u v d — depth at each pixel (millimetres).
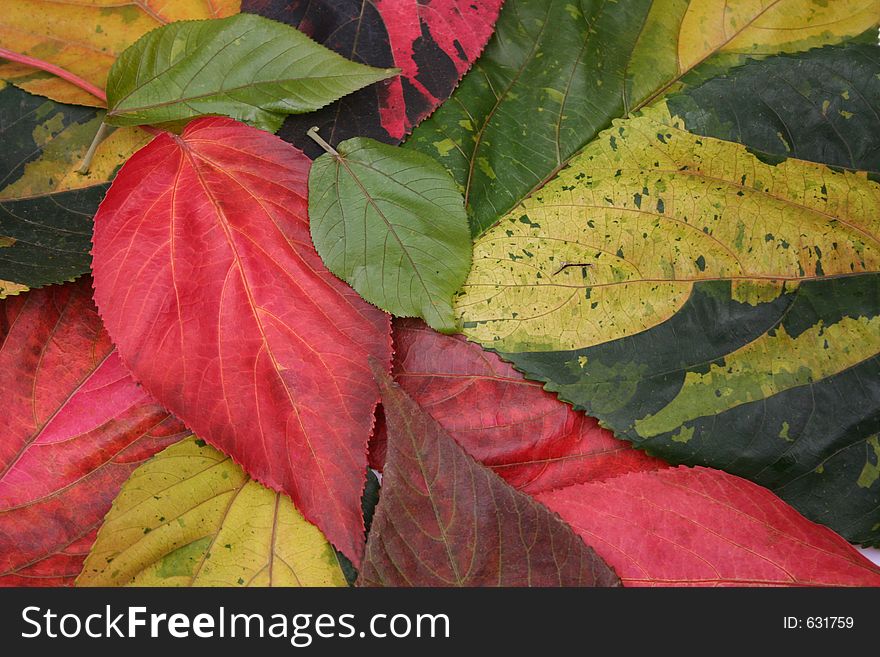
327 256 539
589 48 583
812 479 562
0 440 560
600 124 580
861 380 566
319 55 550
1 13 567
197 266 534
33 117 567
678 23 585
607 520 550
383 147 550
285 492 532
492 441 562
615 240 561
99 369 567
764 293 566
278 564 551
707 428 559
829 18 585
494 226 559
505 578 532
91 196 567
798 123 567
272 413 532
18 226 561
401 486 528
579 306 558
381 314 541
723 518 551
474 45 574
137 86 550
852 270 571
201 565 550
